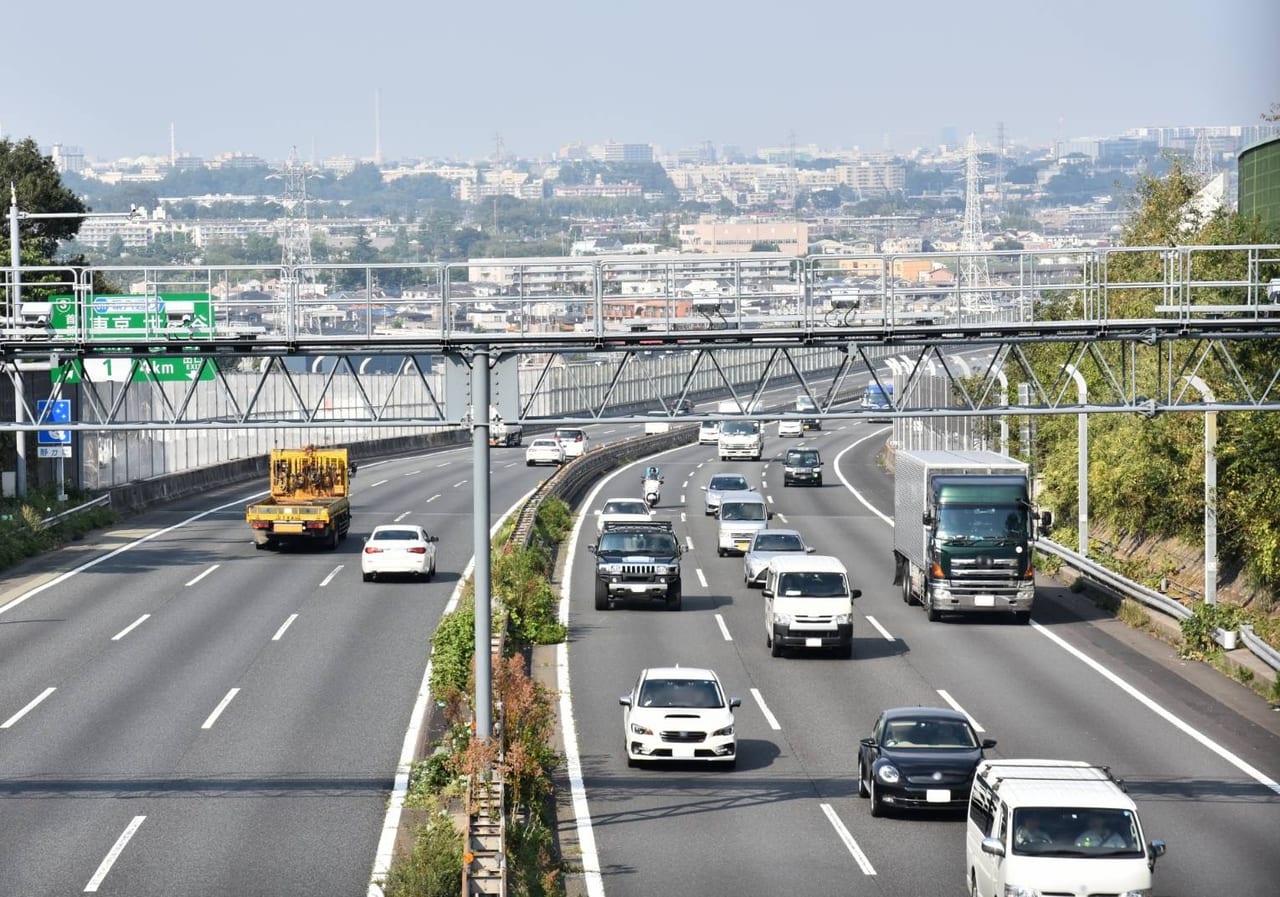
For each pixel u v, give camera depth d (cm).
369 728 4681
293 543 8706
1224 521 6925
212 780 4144
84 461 10444
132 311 5856
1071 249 4706
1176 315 7619
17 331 4841
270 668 5506
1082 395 7775
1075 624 6638
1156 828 3756
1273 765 4375
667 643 6156
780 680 5491
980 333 4641
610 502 9688
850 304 4594
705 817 3928
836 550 8881
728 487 10650
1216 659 5741
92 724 4750
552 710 5069
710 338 4512
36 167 14162
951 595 6556
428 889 3059
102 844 3581
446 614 5934
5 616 6562
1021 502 6606
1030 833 3000
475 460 4272
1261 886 3294
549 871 3391
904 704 5122
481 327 5219
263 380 4531
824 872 3453
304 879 3331
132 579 7531
